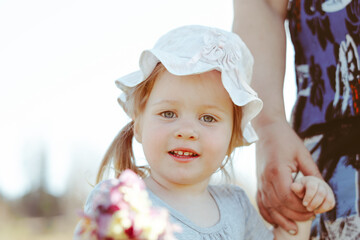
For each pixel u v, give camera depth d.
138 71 2.02
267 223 2.25
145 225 1.17
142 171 2.14
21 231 10.58
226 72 1.88
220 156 1.86
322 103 2.06
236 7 2.33
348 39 2.00
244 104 1.85
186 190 1.89
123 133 2.13
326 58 2.06
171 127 1.80
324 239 2.01
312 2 2.12
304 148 2.05
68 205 11.45
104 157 2.14
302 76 2.16
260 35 2.22
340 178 1.97
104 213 1.18
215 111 1.86
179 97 1.82
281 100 2.15
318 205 1.92
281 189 1.98
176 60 1.84
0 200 12.05
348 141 1.96
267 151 2.06
